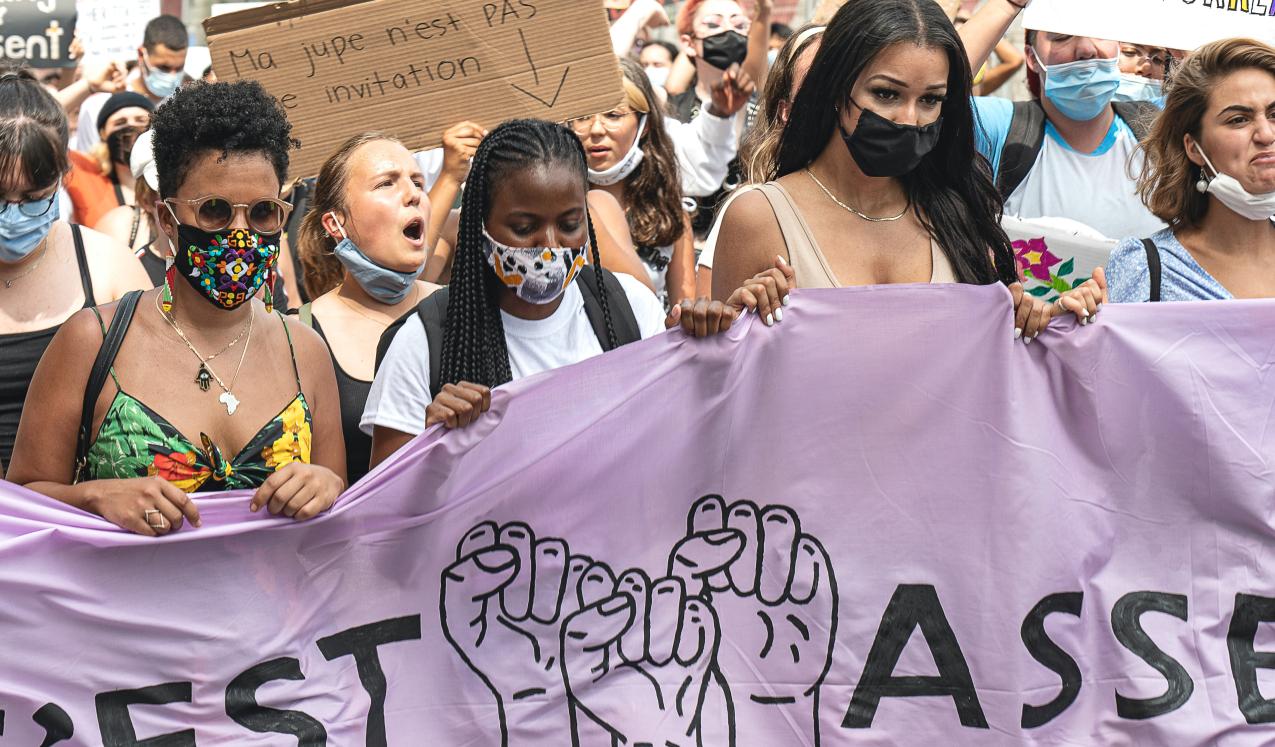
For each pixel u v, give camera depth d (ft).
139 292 9.99
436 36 14.71
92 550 9.50
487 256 10.52
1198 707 10.62
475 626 10.25
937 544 10.52
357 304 13.61
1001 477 10.49
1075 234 14.67
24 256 12.34
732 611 10.52
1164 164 12.64
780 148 11.46
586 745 10.37
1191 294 12.34
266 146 9.76
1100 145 16.35
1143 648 10.68
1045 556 10.52
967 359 10.46
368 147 13.76
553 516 10.30
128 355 9.76
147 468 9.62
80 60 24.31
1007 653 10.47
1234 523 10.78
